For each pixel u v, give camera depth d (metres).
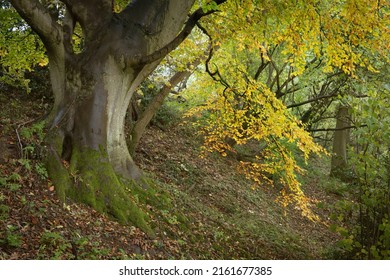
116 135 8.55
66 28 8.10
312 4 9.13
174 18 8.66
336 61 10.01
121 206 7.57
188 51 11.51
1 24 11.20
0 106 11.97
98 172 7.66
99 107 7.94
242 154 18.31
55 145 7.55
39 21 7.21
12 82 13.66
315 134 33.19
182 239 8.26
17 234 5.50
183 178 13.18
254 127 11.64
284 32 10.27
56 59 7.88
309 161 23.64
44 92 14.99
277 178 16.72
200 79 14.61
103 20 8.13
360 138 7.10
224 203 12.71
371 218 7.40
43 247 5.45
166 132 16.86
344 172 19.95
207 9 7.77
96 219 7.04
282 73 20.03
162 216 8.56
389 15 9.74
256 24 9.84
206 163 15.56
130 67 8.25
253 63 19.72
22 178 6.85
